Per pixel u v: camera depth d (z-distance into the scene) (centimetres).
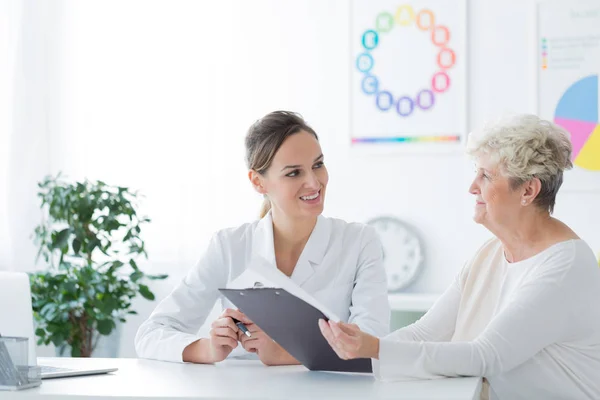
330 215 398
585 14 370
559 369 168
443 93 385
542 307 163
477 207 181
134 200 416
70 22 428
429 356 160
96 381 165
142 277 371
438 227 385
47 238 403
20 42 420
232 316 190
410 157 389
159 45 418
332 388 153
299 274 216
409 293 382
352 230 223
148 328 211
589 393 168
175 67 416
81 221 366
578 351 169
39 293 365
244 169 407
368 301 212
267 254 216
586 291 167
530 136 172
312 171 207
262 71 408
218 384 159
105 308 355
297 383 160
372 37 394
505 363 162
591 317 168
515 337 162
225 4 412
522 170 171
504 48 380
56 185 388
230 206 408
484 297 187
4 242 419
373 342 160
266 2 408
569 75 371
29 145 420
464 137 382
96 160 423
